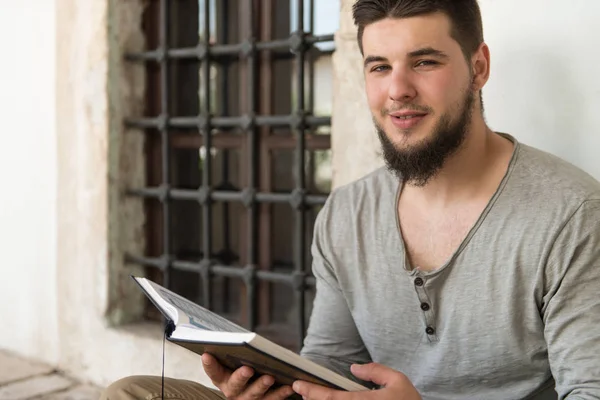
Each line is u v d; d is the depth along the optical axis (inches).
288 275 100.0
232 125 105.0
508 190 55.2
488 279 54.5
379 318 60.5
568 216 51.7
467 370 56.8
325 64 122.0
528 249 52.9
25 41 122.3
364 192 64.0
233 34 130.4
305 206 98.6
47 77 119.7
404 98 53.9
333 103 88.9
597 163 69.4
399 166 56.2
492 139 59.2
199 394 61.4
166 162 112.7
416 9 52.7
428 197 58.8
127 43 114.1
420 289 57.2
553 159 57.2
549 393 64.6
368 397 47.9
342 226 63.4
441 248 57.7
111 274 114.9
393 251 59.7
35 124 122.5
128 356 112.1
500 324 54.2
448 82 53.7
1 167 129.6
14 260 129.0
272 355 45.5
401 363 60.8
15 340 130.3
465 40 54.4
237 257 138.2
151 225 120.1
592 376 48.7
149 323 118.0
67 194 118.5
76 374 119.6
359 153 86.7
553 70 71.0
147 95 117.9
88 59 113.2
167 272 113.7
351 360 65.5
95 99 113.0
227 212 138.0
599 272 50.6
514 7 72.8
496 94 74.7
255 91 103.7
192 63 123.6
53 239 121.9
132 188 116.6
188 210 130.3
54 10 117.2
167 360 107.2
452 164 56.5
